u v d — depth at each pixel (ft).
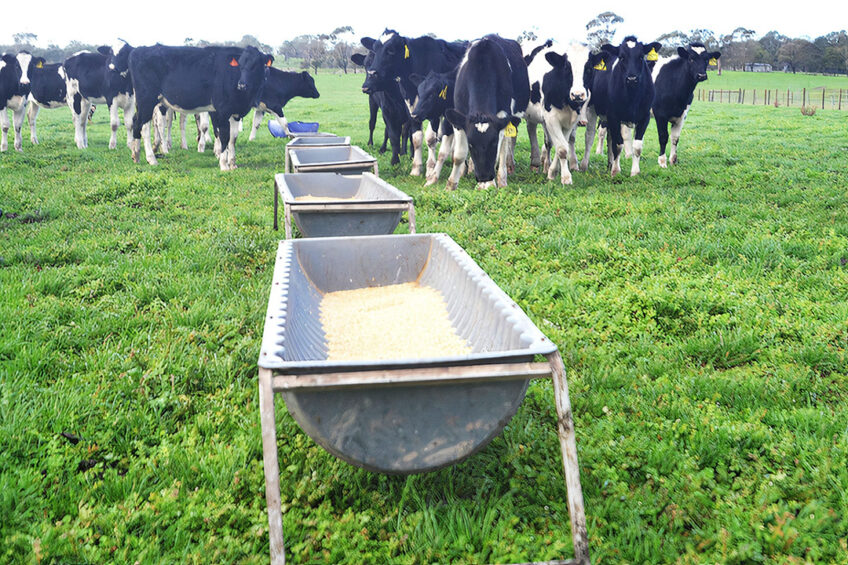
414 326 12.26
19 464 10.27
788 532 8.56
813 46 363.15
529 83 35.73
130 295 17.39
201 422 11.51
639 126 36.09
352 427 8.38
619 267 19.86
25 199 29.32
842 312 15.83
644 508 9.37
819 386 12.71
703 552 8.67
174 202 30.09
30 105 58.08
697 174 36.22
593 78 35.68
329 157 31.99
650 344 14.75
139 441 11.00
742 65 384.88
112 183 32.01
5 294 16.98
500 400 8.47
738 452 10.69
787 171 36.24
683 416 11.62
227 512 9.25
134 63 42.22
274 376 7.73
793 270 19.38
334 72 355.97
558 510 9.34
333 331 12.22
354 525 9.06
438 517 9.30
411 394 8.21
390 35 38.91
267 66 43.24
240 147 55.77
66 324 15.76
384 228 19.31
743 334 14.73
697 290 17.33
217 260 20.65
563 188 32.30
